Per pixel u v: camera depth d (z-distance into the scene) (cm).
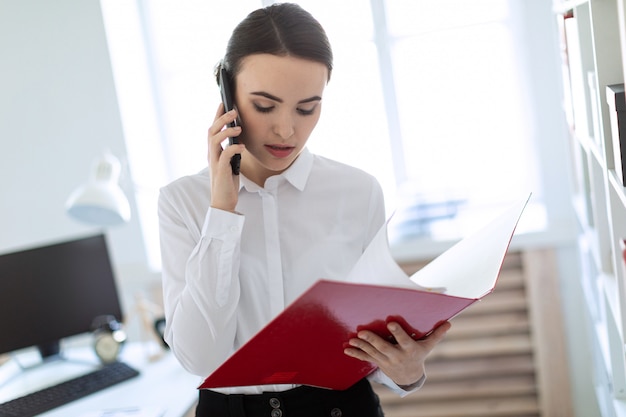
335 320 118
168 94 337
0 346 250
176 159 341
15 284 253
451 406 321
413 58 323
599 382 262
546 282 309
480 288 123
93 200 258
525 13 302
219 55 332
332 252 153
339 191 155
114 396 226
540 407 314
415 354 129
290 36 129
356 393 150
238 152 132
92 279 264
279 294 149
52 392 231
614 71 163
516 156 324
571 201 306
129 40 333
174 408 212
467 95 323
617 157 150
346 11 321
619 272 165
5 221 339
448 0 318
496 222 136
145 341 284
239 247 136
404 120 327
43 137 332
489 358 317
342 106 328
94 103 328
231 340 142
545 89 304
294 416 146
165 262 149
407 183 328
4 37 325
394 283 115
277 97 129
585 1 172
